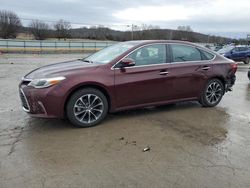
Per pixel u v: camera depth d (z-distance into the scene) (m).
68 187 3.01
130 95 5.28
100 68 5.01
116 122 5.20
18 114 5.58
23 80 4.92
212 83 6.38
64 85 4.64
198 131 4.79
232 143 4.28
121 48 5.62
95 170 3.38
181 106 6.48
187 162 3.62
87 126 4.90
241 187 3.06
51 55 37.38
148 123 5.16
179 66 5.80
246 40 54.50
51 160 3.61
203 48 6.36
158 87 5.56
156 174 3.31
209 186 3.08
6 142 4.17
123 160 3.64
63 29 80.56
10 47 47.16
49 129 4.77
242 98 7.60
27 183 3.07
